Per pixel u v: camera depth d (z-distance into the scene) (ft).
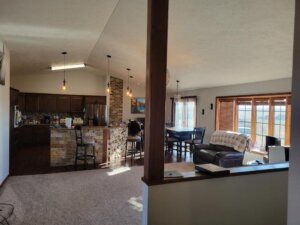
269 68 14.43
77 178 15.38
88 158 19.79
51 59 21.84
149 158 6.68
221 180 7.45
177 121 29.78
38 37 14.32
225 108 21.43
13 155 21.68
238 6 9.29
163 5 6.61
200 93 25.04
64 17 11.90
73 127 19.90
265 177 8.11
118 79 32.24
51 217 9.95
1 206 10.92
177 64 17.81
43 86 29.45
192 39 13.10
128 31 14.53
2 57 13.47
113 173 16.62
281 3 8.47
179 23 11.66
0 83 12.92
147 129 6.81
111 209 10.82
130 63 22.27
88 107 22.81
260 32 10.60
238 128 19.92
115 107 31.83
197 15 10.66
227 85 21.02
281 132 15.93
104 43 18.11
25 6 9.99
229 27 10.90
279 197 8.38
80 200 11.78
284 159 11.44
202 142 21.97
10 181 14.58
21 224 9.33
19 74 27.89
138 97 33.81
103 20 13.28
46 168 17.88
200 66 17.16
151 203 6.64
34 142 27.55
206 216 7.30
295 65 3.54
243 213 7.84
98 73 31.48
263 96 17.28
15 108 21.97
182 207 6.98
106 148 20.26
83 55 22.47
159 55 6.64
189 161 20.76
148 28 6.71
